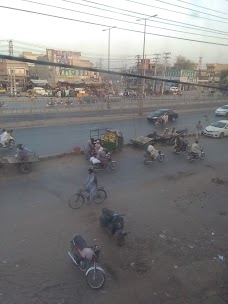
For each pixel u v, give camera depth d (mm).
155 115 36969
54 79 82375
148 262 10109
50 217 12633
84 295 8430
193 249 11062
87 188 13828
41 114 35500
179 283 9156
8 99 52156
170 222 12961
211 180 18578
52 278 9031
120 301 8297
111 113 40500
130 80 87000
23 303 8031
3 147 22172
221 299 8617
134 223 12648
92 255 8859
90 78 87438
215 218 13648
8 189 15117
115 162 19312
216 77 99688
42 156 20156
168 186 17125
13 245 10531
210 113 48938
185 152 24422
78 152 21750
